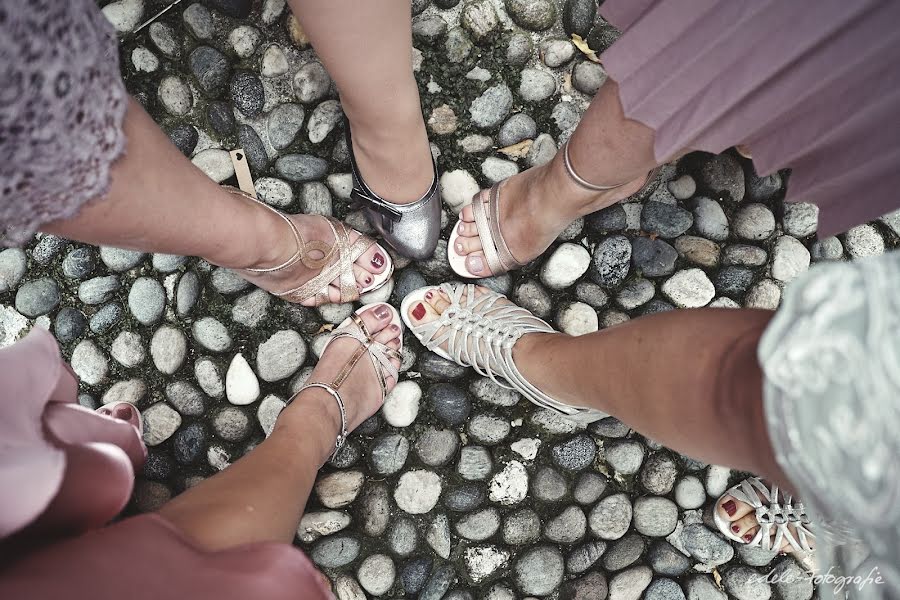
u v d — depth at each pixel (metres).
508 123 1.33
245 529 0.72
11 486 0.58
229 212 0.98
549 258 1.32
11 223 0.71
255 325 1.29
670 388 0.70
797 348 0.44
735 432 0.60
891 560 0.47
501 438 1.30
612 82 0.87
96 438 0.88
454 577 1.28
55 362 0.78
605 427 1.30
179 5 1.31
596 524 1.29
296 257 1.17
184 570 0.57
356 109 1.01
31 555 0.56
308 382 1.20
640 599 1.29
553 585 1.27
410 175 1.14
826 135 0.76
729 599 1.31
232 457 1.27
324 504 1.25
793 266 1.32
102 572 0.54
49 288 1.28
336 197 1.34
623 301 1.32
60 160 0.66
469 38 1.34
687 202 1.34
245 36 1.31
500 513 1.29
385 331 1.28
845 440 0.44
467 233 1.28
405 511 1.28
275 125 1.31
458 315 1.24
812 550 1.26
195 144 1.31
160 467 1.24
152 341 1.28
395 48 0.90
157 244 0.91
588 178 1.02
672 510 1.30
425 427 1.30
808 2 0.63
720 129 0.82
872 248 1.33
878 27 0.63
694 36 0.71
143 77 1.30
